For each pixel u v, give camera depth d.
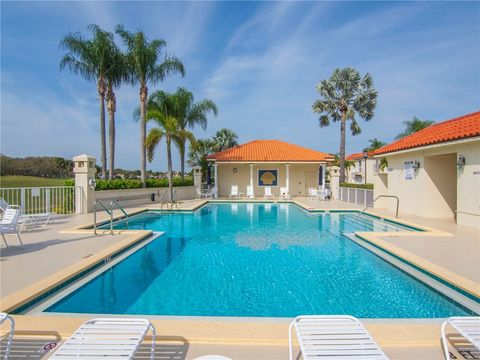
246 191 28.14
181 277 6.30
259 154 27.94
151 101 23.98
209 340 3.24
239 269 6.79
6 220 7.76
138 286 5.80
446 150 11.45
